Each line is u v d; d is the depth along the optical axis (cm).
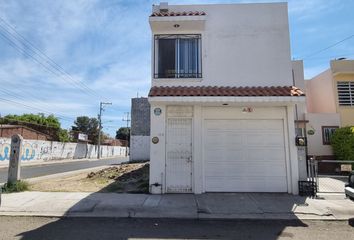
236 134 1245
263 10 1315
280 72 1279
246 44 1295
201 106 1245
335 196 1152
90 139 6788
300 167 1220
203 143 1236
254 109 1251
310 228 791
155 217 899
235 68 1282
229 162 1234
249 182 1224
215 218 893
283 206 1005
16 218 872
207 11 1318
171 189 1205
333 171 1989
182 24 1252
